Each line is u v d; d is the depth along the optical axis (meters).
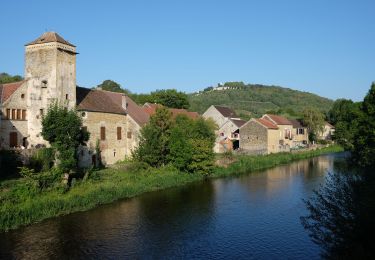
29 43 37.78
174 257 20.28
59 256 20.05
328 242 14.83
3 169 31.05
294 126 81.69
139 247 21.53
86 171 34.66
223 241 22.75
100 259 19.81
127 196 32.97
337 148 79.31
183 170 42.47
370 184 13.24
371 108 28.09
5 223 23.55
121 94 50.28
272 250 21.38
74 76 39.25
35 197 27.44
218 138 66.19
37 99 37.19
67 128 32.66
